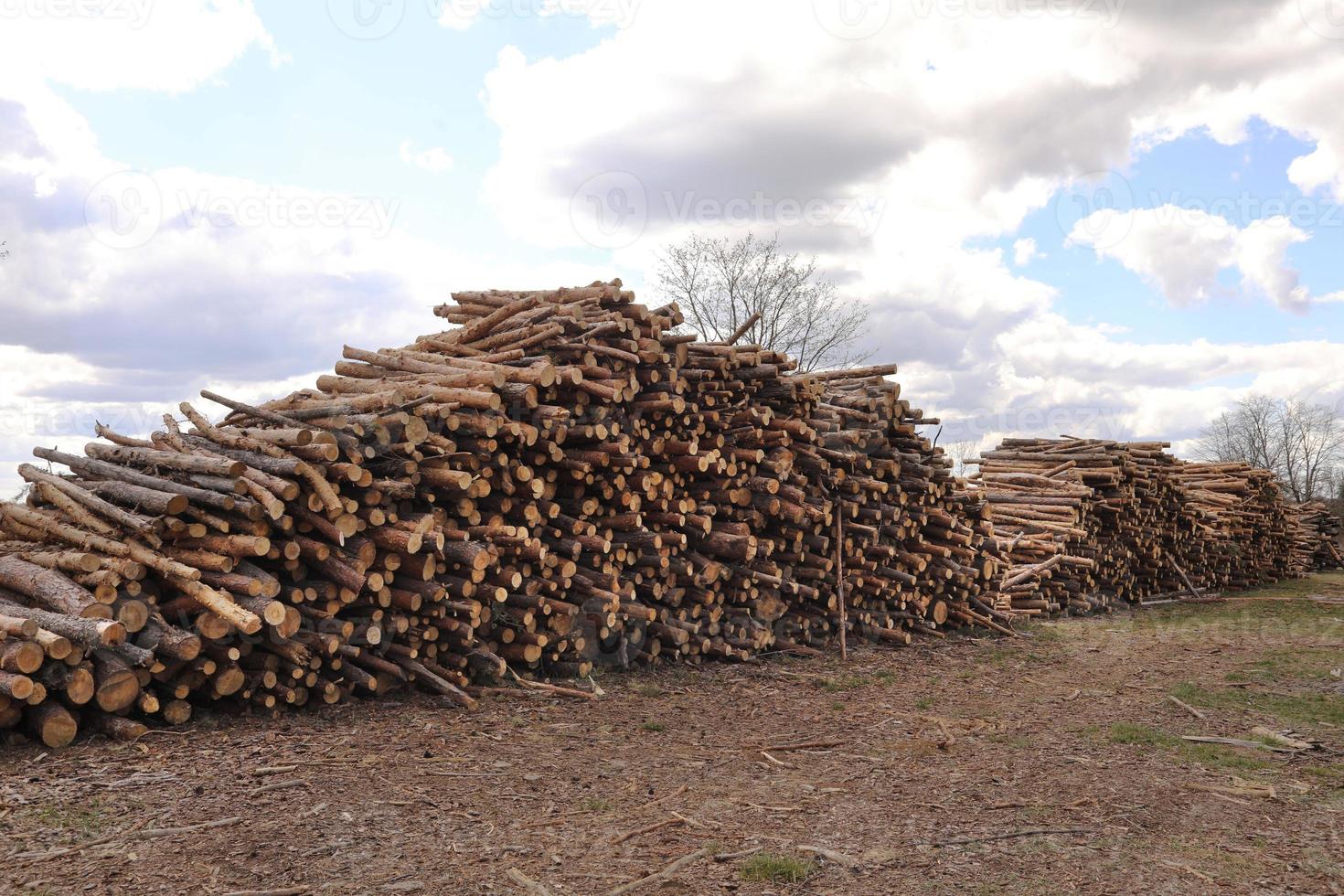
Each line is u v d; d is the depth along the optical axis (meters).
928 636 13.27
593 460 9.65
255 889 4.30
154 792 5.58
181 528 7.52
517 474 9.19
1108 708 8.84
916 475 13.26
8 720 6.43
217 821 5.12
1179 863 4.82
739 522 11.05
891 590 12.74
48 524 7.77
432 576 8.42
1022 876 4.64
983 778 6.41
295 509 7.85
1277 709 8.73
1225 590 23.03
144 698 6.89
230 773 6.01
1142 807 5.75
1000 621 14.51
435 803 5.59
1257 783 6.31
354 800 5.57
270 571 7.94
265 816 5.24
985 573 14.37
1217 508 22.84
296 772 6.08
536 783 6.09
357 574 7.88
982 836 5.21
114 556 7.32
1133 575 19.81
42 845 4.73
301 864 4.59
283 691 7.56
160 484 7.80
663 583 10.49
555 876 4.56
